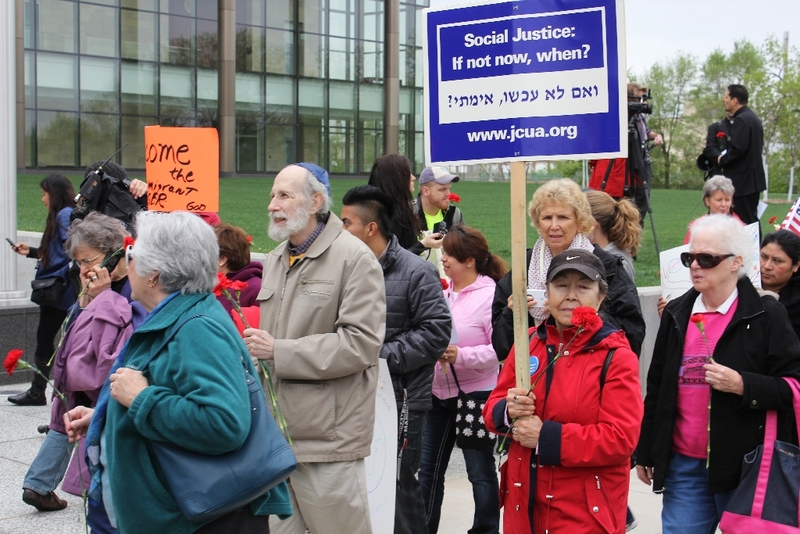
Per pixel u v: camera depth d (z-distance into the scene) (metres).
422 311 4.74
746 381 3.94
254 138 38.66
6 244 10.04
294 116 39.44
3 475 6.41
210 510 2.98
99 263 4.91
